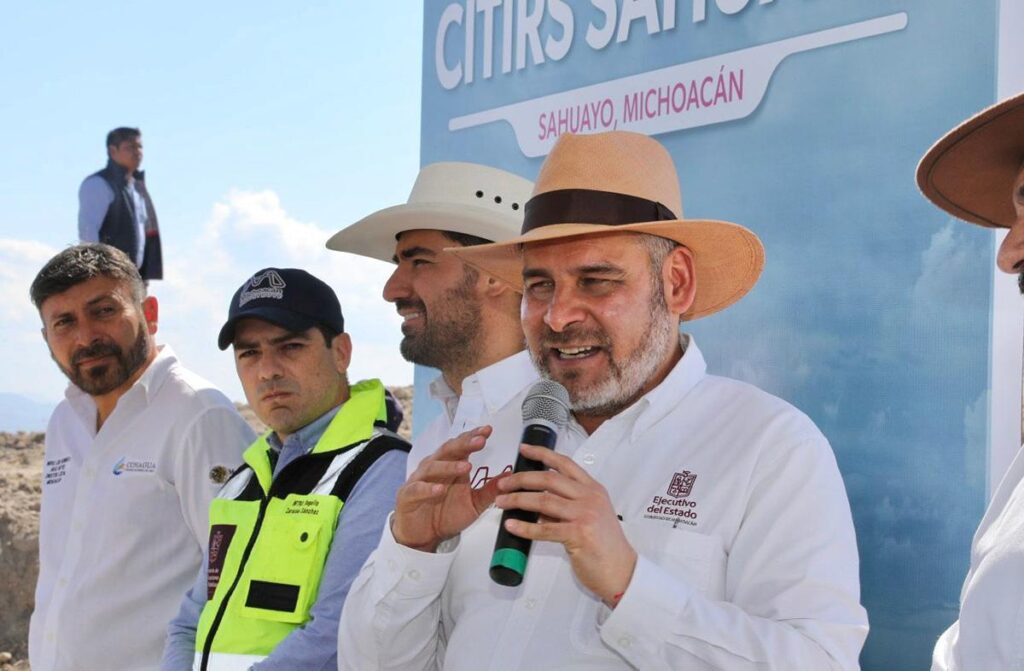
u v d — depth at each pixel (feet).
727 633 5.96
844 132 9.62
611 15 11.60
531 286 7.07
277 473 9.45
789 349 9.95
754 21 10.30
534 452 6.05
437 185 10.09
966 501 8.78
